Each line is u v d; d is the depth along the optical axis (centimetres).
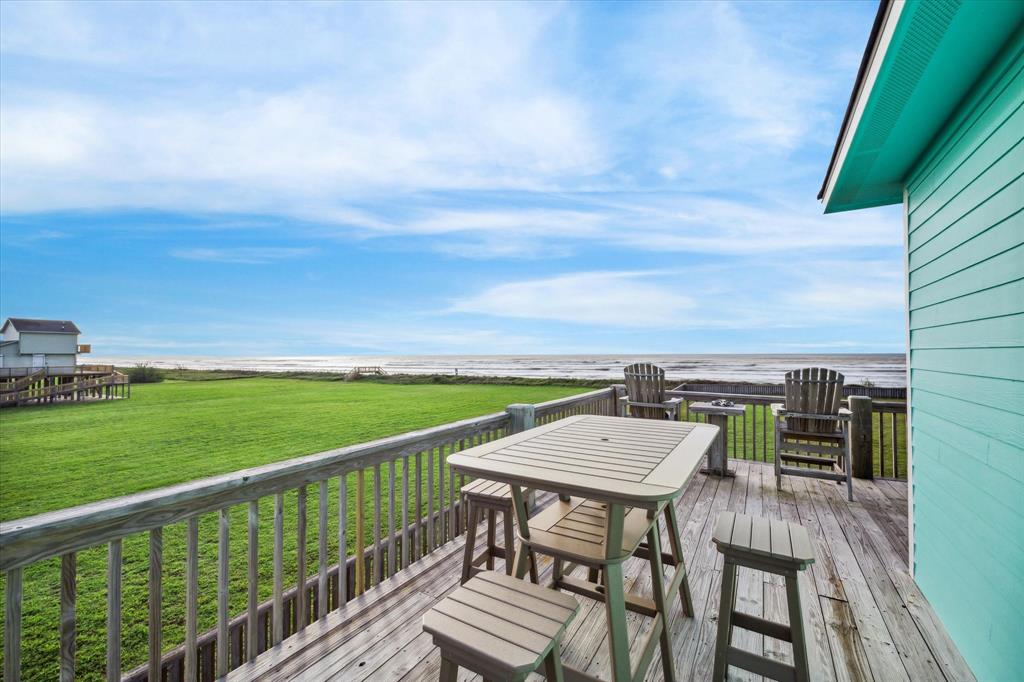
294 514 582
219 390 2759
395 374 4272
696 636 214
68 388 2131
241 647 254
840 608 236
